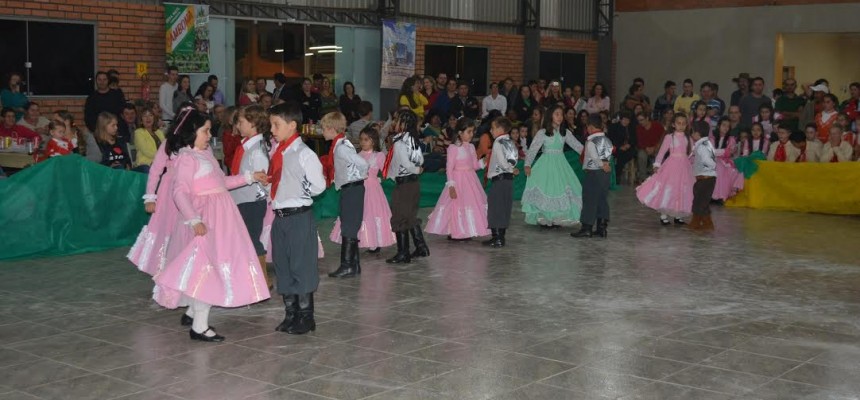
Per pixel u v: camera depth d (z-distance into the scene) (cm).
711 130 1606
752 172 1498
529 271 930
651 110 2012
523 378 583
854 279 912
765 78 2203
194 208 634
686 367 612
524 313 754
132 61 1453
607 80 2392
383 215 973
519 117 1847
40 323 702
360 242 961
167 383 566
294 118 661
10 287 821
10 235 940
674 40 2317
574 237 1152
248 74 1622
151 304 766
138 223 1039
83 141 1154
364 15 1806
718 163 1508
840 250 1084
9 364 600
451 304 782
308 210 669
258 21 1627
